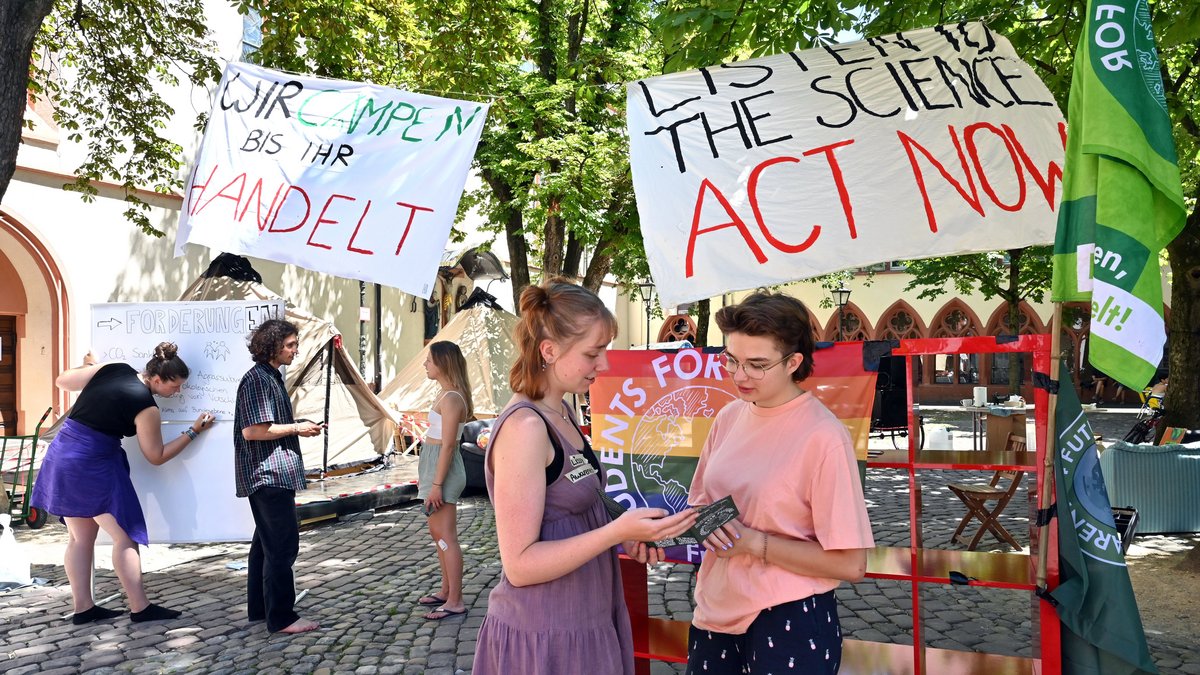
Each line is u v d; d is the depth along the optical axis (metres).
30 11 4.92
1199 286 8.30
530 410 1.94
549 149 11.45
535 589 1.96
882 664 3.14
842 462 2.06
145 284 14.54
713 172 3.36
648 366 3.24
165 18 10.09
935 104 3.36
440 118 4.11
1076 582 2.78
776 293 2.22
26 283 13.39
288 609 4.75
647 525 1.86
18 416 13.54
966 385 27.80
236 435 4.63
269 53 9.72
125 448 5.54
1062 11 6.26
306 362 10.62
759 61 3.50
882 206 3.26
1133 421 18.25
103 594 5.65
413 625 4.85
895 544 6.93
